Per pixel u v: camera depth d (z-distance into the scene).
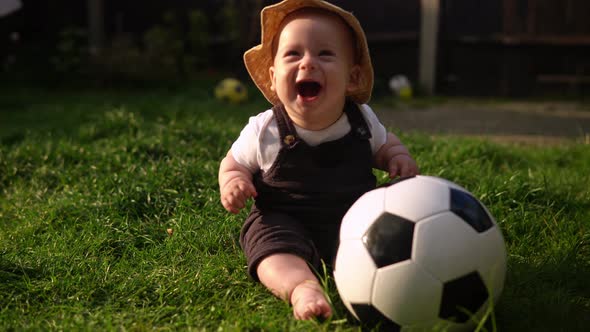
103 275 2.43
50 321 2.10
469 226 1.85
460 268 1.80
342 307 2.09
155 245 2.77
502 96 11.02
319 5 2.33
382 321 1.87
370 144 2.45
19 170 3.99
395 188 1.98
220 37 12.75
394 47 11.70
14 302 2.25
